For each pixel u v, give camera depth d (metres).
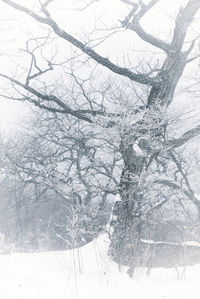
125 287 6.82
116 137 11.05
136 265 8.02
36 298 5.55
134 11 12.12
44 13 12.30
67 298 5.82
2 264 7.45
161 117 11.44
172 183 12.23
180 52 12.36
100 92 19.91
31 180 27.47
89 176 16.72
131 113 11.62
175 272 8.66
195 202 12.52
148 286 7.04
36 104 13.23
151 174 9.91
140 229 8.45
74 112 12.57
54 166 20.78
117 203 10.76
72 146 22.39
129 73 12.29
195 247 9.73
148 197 9.42
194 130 12.03
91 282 6.94
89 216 12.41
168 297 6.36
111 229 10.73
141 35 12.28
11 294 5.55
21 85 13.01
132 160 11.03
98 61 12.40
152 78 12.22
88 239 16.30
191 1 11.91
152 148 11.09
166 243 9.50
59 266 8.02
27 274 6.87
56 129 23.39
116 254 8.94
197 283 7.56
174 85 12.40
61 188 18.94
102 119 11.34
